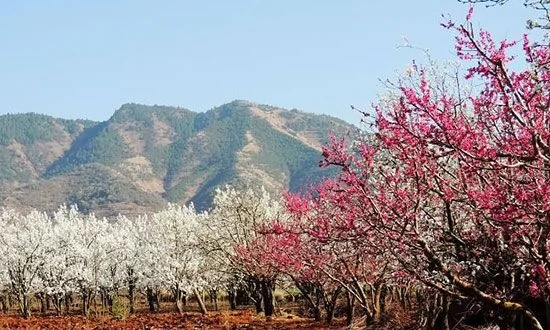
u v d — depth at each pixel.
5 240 44.00
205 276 41.06
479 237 8.84
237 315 31.22
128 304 44.97
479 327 13.55
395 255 7.88
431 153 6.88
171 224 41.00
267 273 28.28
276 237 22.69
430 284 7.53
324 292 25.72
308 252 18.02
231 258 32.88
